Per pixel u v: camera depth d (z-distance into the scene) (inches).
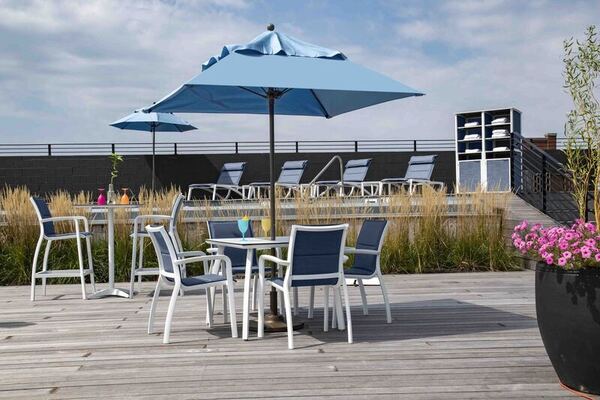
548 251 126.4
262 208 336.2
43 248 315.9
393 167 641.0
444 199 335.9
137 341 182.7
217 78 178.9
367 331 192.2
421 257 327.6
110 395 131.6
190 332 194.9
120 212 322.3
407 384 135.7
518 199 388.5
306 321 210.7
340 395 128.6
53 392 134.3
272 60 194.7
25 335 193.9
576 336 122.4
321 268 175.5
